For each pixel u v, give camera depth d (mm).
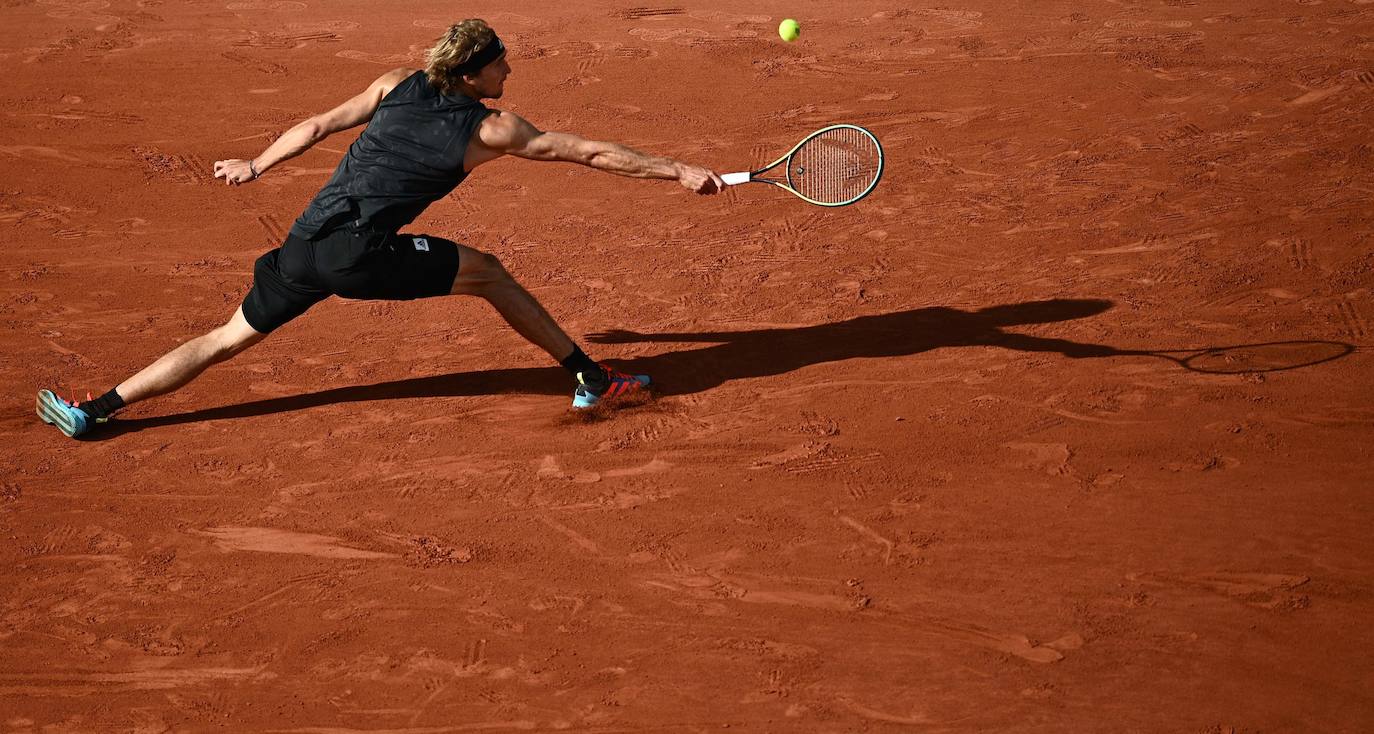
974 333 17562
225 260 20500
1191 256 19797
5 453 14828
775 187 23172
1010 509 13461
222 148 25156
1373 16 33375
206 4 35281
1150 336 17328
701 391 16219
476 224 21875
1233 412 15273
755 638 11609
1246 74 28828
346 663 11383
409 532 13320
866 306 18578
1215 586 12125
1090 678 10984
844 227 21438
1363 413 15133
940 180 23375
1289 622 11602
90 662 11430
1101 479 13953
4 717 10750
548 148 13898
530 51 31312
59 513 13695
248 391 16422
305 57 30781
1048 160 24203
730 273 19828
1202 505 13422
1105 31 32719
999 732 10383
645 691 10969
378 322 18453
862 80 29172
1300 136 24891
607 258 20500
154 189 23281
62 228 21594
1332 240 20125
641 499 13844
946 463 14383
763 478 14180
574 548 12992
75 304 18859
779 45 31812
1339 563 12398
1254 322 17609
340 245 14047
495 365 17109
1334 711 10523
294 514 13672
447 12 34938
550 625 11852
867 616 11859
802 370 16672
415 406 15969
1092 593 12086
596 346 17516
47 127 25984
